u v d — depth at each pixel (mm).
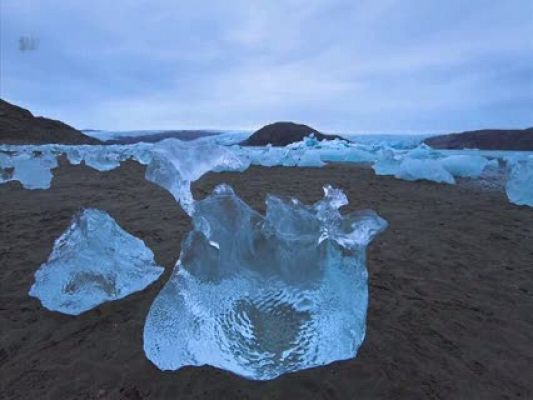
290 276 2020
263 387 2010
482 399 1952
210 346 1937
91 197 7188
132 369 2131
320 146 20594
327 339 1974
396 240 4594
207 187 8719
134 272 3131
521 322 2727
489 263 3896
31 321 2637
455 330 2588
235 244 2070
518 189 7309
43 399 1915
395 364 2195
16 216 5559
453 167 11562
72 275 2881
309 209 2273
